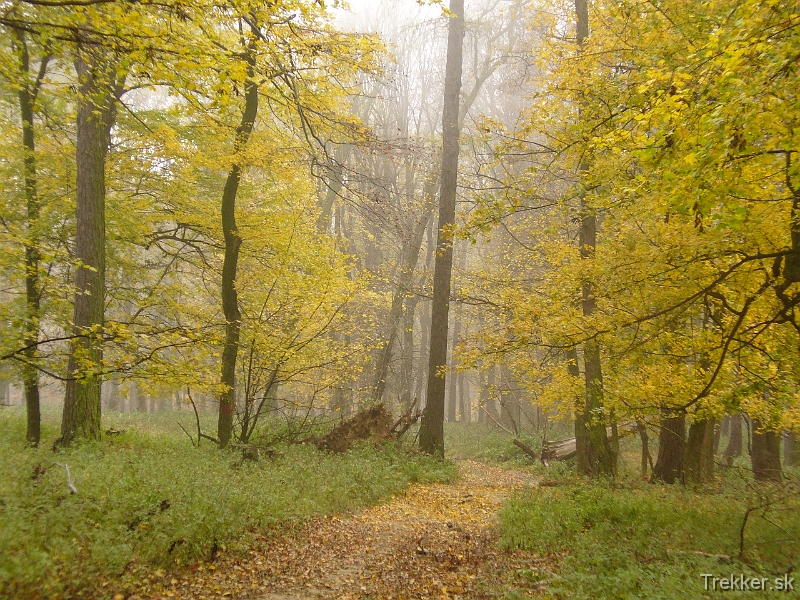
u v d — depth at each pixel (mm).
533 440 21938
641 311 8367
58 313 12734
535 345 9438
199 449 11742
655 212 7316
